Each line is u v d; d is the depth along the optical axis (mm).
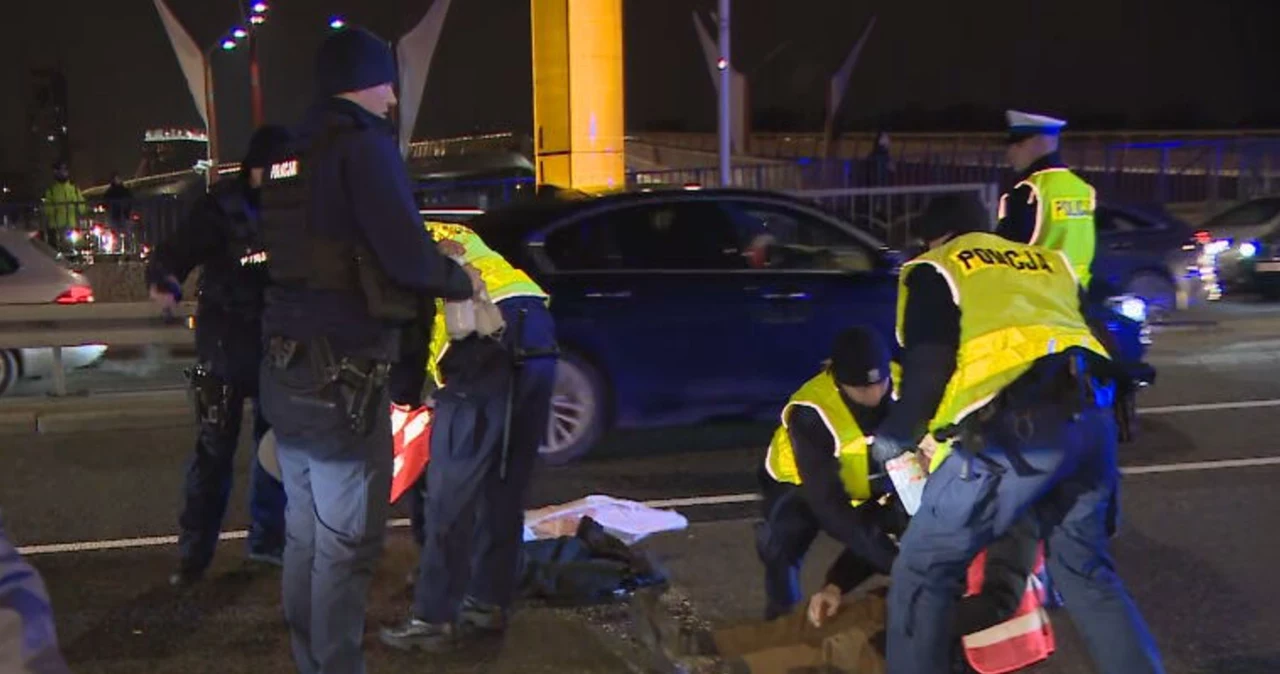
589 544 5270
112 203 16984
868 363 3951
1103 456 3439
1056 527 3553
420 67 18438
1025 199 5090
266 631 4707
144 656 4465
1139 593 5051
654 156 45812
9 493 6867
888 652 3523
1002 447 3287
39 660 2078
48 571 5418
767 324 7469
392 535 5859
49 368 9961
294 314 3467
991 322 3338
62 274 10500
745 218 7629
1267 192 23375
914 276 3428
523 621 4723
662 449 7809
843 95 29766
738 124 22266
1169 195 23859
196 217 4863
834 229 7809
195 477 5109
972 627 3648
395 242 3381
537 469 7211
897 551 3936
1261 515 6152
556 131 18125
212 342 4961
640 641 4492
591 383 7195
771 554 4352
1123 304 8891
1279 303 15539
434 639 4406
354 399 3451
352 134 3418
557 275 7125
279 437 3562
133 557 5625
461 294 3590
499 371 4340
